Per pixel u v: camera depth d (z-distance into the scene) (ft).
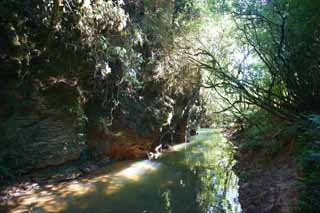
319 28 19.67
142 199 21.47
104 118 30.94
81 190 22.93
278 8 22.29
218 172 29.45
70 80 26.53
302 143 17.63
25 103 23.11
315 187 12.23
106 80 30.01
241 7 26.27
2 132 21.80
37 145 24.11
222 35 38.32
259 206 17.38
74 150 27.35
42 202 20.08
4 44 20.72
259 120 31.68
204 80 45.37
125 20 29.58
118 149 33.81
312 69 22.24
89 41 26.37
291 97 24.72
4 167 21.65
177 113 46.73
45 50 23.52
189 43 39.19
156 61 37.78
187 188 24.20
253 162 26.05
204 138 58.54
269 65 25.59
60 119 26.03
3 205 19.26
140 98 36.65
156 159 36.19
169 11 38.40
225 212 18.86
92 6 25.89
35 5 21.67
